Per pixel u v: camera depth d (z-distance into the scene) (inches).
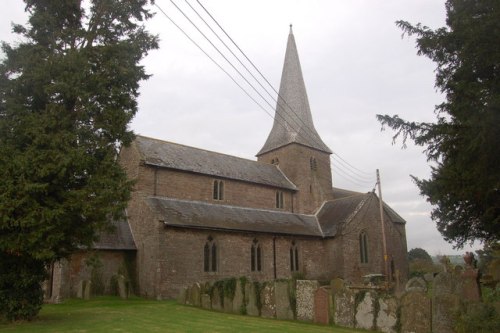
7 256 575.2
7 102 583.2
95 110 630.5
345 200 1598.2
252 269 1258.0
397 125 440.8
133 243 1147.9
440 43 410.9
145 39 687.7
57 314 679.7
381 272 1477.6
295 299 657.0
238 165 1513.3
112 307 812.6
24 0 626.8
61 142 568.7
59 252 603.5
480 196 436.5
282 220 1449.3
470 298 529.0
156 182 1209.4
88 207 567.2
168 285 1048.2
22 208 530.6
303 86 1854.1
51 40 635.5
